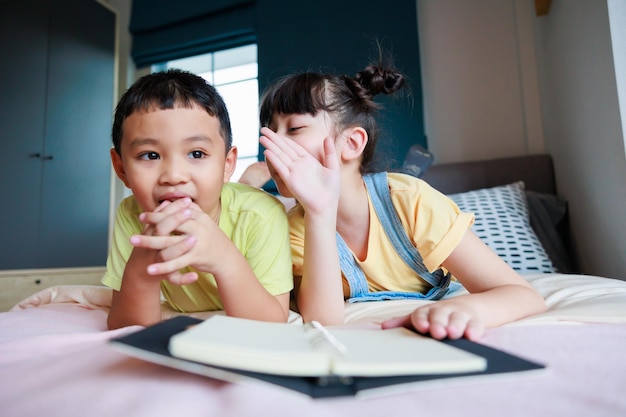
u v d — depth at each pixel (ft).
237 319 1.34
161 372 1.14
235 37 8.60
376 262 2.99
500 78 6.93
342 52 7.55
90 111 8.34
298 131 2.68
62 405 0.96
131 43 9.52
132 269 1.85
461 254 2.46
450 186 6.34
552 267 4.39
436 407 0.91
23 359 1.39
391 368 0.93
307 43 7.80
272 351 0.95
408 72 7.09
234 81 8.85
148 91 2.05
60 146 7.74
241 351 0.95
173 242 1.63
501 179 6.18
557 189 5.89
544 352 1.32
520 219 4.81
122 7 9.68
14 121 7.06
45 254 7.34
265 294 2.04
